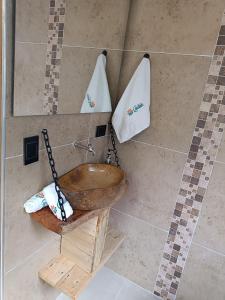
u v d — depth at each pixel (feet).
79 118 4.03
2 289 3.51
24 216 3.48
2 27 2.52
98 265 4.44
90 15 3.67
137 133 4.49
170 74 4.15
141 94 4.28
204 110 4.00
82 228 4.13
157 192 4.75
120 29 4.25
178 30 3.92
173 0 3.85
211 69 3.81
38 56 3.02
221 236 4.27
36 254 3.98
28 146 3.17
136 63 4.41
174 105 4.23
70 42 3.46
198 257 4.59
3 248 3.30
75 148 4.12
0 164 2.93
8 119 2.84
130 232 5.27
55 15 3.11
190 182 4.37
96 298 5.04
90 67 3.98
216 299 4.60
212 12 3.63
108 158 5.00
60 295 4.97
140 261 5.31
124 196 5.14
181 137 4.29
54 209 3.32
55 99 3.46
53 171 3.43
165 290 5.16
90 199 3.52
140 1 4.12
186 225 4.58
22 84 2.91
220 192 4.12
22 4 2.65
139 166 4.83
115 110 4.56
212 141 4.03
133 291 5.34
